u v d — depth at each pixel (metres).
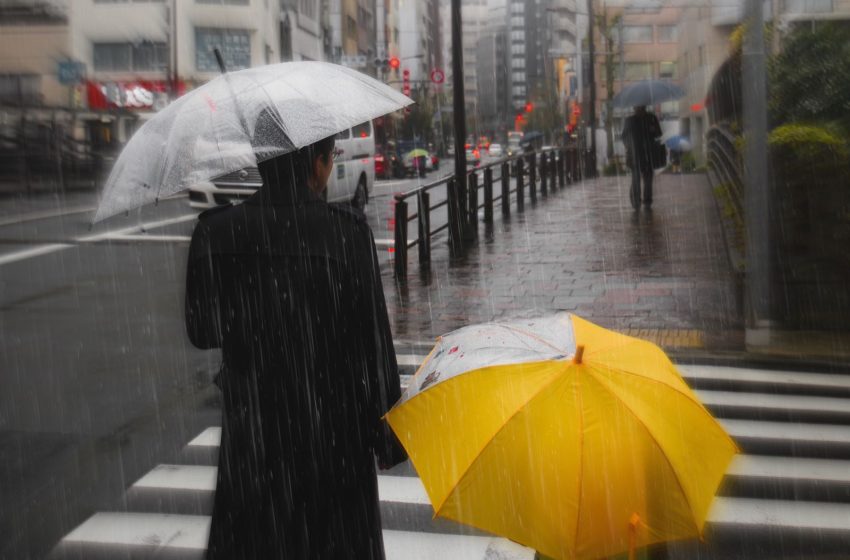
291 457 2.76
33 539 4.80
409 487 5.52
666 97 22.45
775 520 5.01
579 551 2.15
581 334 2.51
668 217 17.38
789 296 8.99
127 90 38.72
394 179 40.94
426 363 2.65
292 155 2.79
